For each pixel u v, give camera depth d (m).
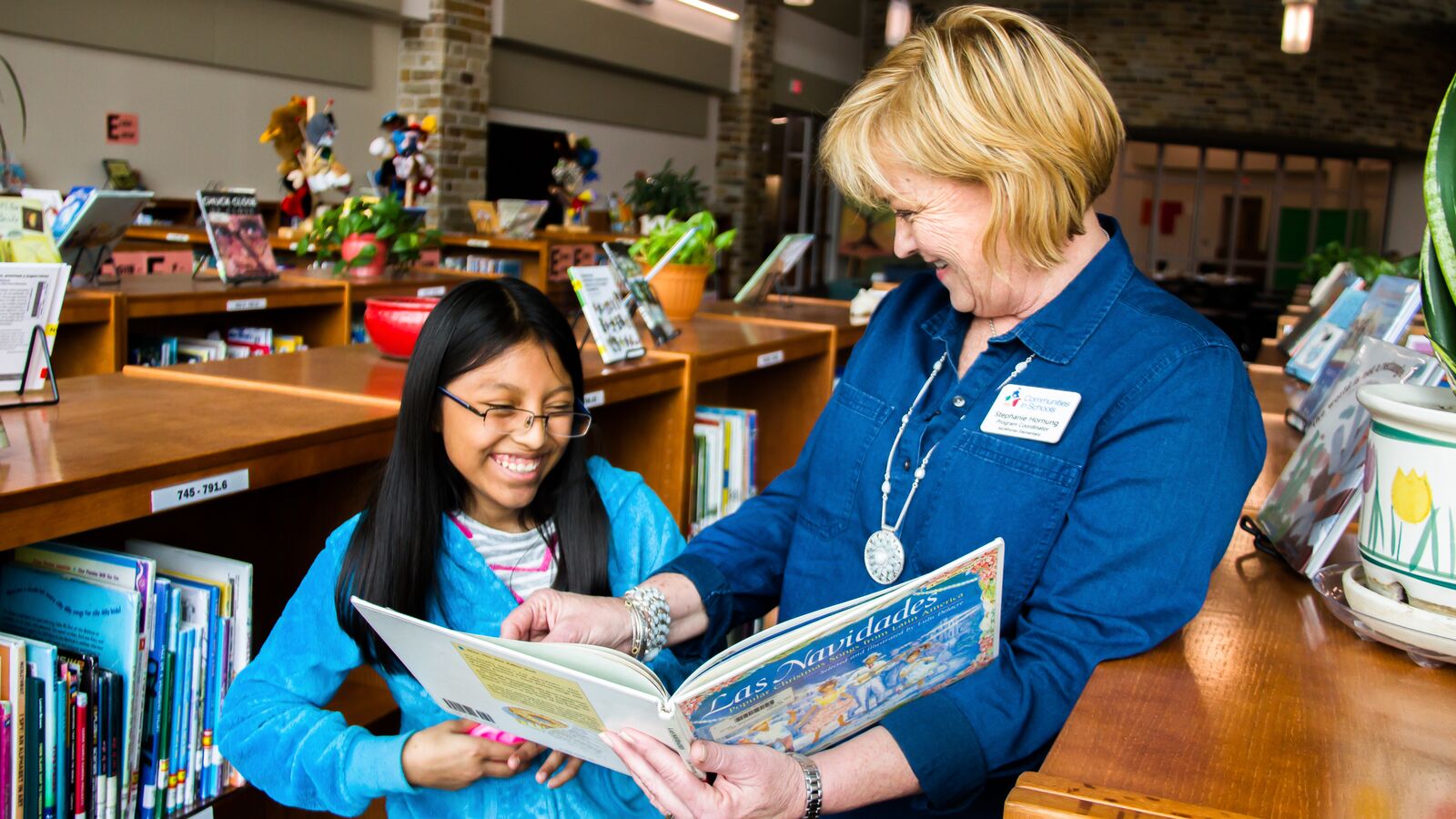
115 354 3.10
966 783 0.96
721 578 1.38
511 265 6.64
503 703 1.11
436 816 1.42
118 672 1.47
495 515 1.50
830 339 3.39
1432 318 0.79
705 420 2.84
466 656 1.05
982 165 1.03
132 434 1.58
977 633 1.02
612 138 11.32
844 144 1.13
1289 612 1.08
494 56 9.64
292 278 4.08
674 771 0.91
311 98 6.16
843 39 14.93
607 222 10.08
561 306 6.78
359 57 8.62
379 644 1.41
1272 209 16.06
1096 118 1.05
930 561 1.17
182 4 7.25
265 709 1.37
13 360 1.75
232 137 7.80
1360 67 14.34
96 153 6.94
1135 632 0.98
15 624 1.56
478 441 1.36
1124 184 16.09
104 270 3.48
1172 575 0.99
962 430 1.17
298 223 6.17
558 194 8.80
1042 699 0.98
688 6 11.74
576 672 0.92
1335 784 0.71
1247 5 13.94
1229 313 10.02
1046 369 1.13
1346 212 16.16
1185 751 0.76
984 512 1.13
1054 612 1.04
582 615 1.26
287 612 1.44
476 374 1.35
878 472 1.26
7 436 1.53
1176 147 15.95
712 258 3.34
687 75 11.84
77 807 1.41
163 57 7.23
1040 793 0.69
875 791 0.94
